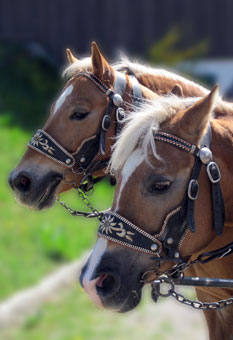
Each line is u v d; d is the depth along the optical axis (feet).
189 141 16.71
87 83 23.79
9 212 47.39
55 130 23.73
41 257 41.22
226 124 18.74
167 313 34.55
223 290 19.94
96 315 33.68
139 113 16.84
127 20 91.04
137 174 16.34
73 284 37.83
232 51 88.69
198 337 31.50
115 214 16.52
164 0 89.97
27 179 23.97
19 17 92.73
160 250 16.57
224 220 17.61
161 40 87.25
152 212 16.39
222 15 88.84
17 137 63.72
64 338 30.50
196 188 16.61
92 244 45.47
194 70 85.35
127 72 25.90
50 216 48.78
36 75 83.82
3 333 30.86
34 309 33.99
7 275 37.42
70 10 91.86
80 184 24.23
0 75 80.18
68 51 26.55
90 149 23.80
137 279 16.58
